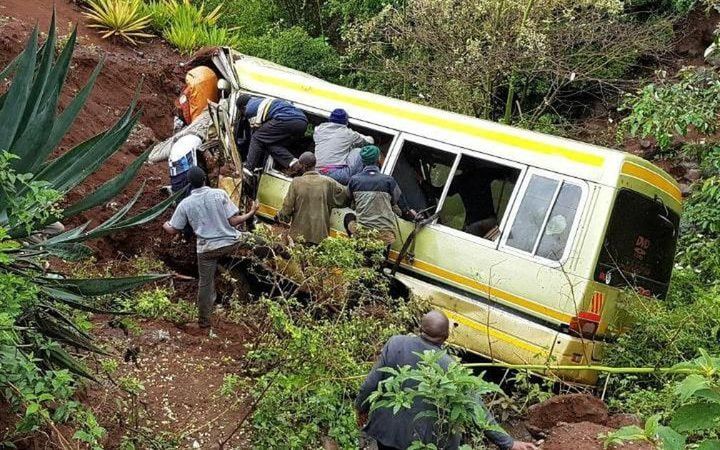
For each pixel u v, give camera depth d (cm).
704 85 1176
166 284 902
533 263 783
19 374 485
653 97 1035
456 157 848
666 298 880
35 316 543
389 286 828
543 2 1294
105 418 597
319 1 1858
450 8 1299
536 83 1480
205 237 793
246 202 951
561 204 785
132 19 1502
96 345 649
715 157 1087
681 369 477
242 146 991
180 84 1419
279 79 988
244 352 773
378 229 838
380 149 909
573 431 658
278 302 723
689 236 1052
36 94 571
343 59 1579
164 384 684
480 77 1302
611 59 1367
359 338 688
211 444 618
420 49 1377
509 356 789
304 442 595
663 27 1520
